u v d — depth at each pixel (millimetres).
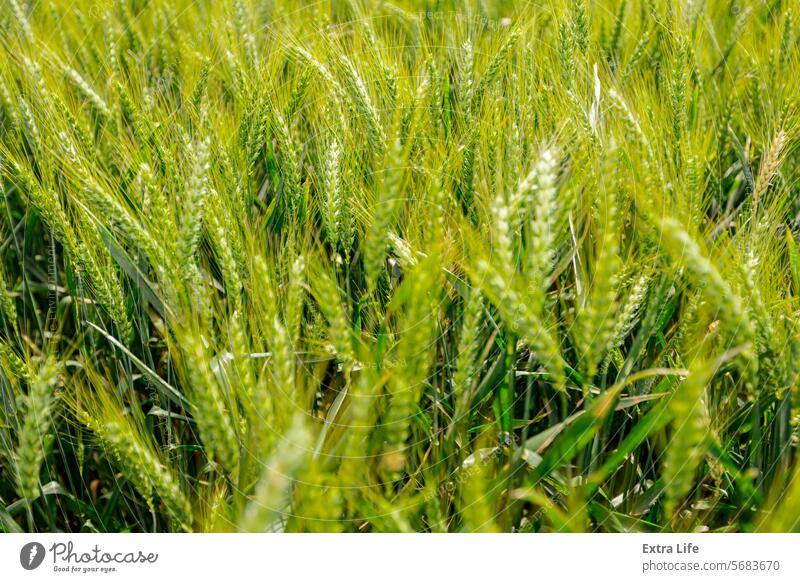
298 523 1670
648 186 2264
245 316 2152
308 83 3148
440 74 3076
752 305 1928
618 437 2320
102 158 2934
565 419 2057
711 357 2045
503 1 4676
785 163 3025
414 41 4121
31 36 3697
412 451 2111
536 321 1805
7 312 2311
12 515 2320
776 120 3090
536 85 2953
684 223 2105
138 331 2580
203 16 4605
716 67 3938
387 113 2836
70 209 2498
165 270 2002
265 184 3107
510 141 2383
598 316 1803
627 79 3432
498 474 1946
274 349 1678
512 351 1886
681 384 1837
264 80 3086
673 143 2789
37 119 2762
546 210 1803
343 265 2707
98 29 4285
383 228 2014
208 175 2189
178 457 2113
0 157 2469
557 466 1911
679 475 1621
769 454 2062
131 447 1814
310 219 2582
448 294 2309
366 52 3346
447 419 2301
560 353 2197
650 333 2020
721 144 3303
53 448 2422
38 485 2088
